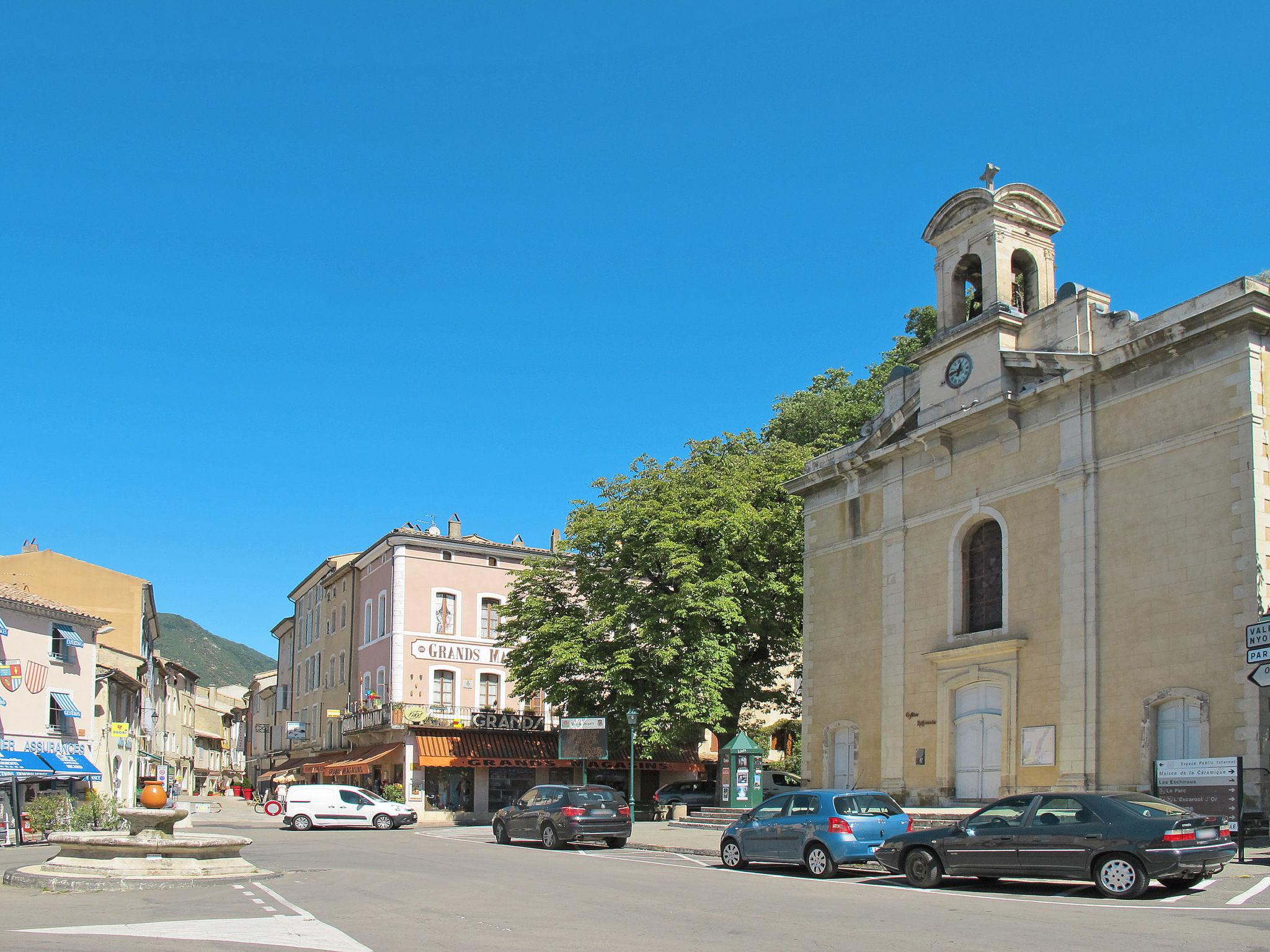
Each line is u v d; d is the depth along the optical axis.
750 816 20.73
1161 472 23.55
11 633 37.00
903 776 29.30
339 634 57.16
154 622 60.44
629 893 16.19
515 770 47.53
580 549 39.19
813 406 49.12
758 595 38.72
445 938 11.61
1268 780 20.75
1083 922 12.75
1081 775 24.06
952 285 30.14
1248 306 22.05
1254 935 11.65
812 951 10.83
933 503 29.67
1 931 11.66
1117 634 23.95
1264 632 17.17
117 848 17.64
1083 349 26.05
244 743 104.50
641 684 37.62
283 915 13.40
